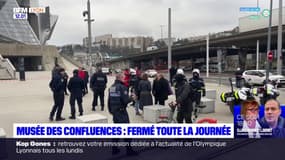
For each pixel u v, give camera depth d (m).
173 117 8.54
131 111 11.11
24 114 10.61
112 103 5.92
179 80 6.82
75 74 9.92
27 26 102.00
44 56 81.19
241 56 69.44
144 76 10.06
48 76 42.06
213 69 72.19
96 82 11.34
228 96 10.09
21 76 31.02
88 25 19.86
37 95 16.92
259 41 53.22
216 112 10.76
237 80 19.73
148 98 9.97
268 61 18.56
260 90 9.18
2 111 11.28
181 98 6.48
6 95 16.92
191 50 76.19
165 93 9.98
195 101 9.38
